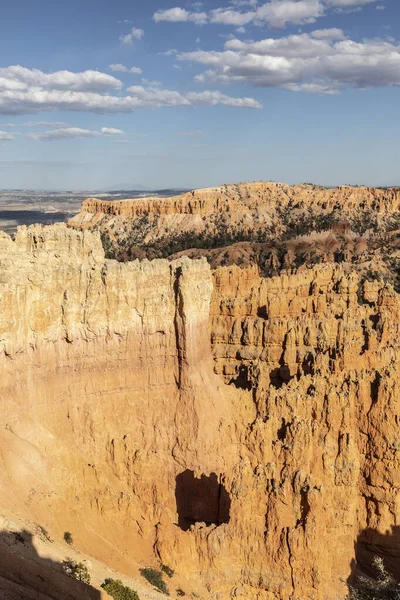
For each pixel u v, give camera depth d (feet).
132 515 140.26
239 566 132.98
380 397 149.69
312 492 129.08
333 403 149.28
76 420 157.58
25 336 147.74
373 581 135.95
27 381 148.97
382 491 149.38
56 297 154.10
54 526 126.82
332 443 142.41
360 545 152.05
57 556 112.57
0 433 137.90
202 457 162.71
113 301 161.89
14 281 143.43
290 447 141.08
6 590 88.89
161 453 164.45
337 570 134.41
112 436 160.76
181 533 135.33
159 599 117.29
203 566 133.08
